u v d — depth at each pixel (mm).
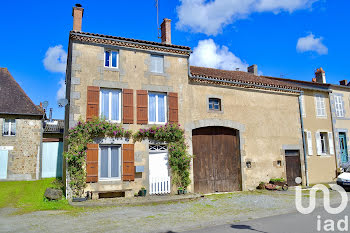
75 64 11391
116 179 11438
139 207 9891
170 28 14594
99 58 11820
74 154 10594
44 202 10312
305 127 17297
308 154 16891
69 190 10648
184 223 7633
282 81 18734
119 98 12094
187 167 12477
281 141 15398
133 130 11852
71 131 10875
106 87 11797
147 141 12039
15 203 10250
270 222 7590
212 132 13844
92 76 11586
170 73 13016
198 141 13414
